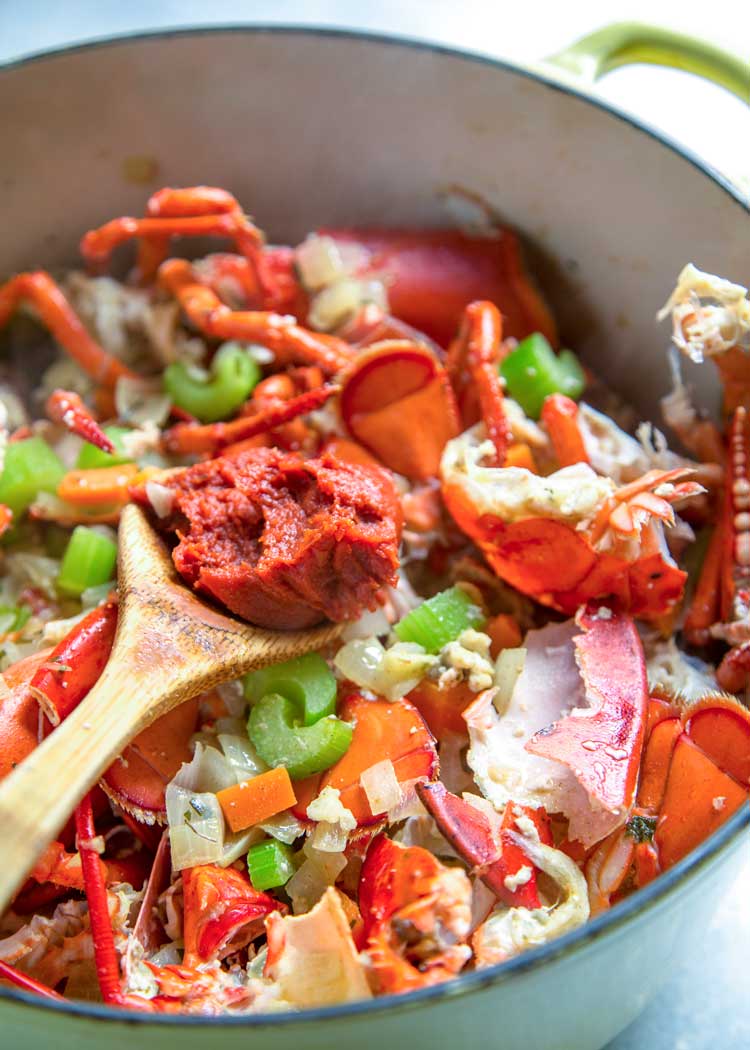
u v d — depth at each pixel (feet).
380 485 1.18
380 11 1.79
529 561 1.19
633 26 1.30
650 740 1.12
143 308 1.40
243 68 1.36
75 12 1.78
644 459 1.27
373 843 1.08
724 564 1.23
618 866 1.08
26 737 1.10
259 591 1.11
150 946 1.07
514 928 1.03
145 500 1.18
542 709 1.15
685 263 1.29
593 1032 1.03
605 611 1.18
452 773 1.15
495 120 1.35
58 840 1.10
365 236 1.43
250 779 1.09
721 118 1.61
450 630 1.19
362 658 1.16
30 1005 0.86
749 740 1.09
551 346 1.43
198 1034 0.85
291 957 1.00
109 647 1.12
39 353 1.44
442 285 1.41
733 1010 1.16
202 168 1.44
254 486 1.14
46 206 1.42
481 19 1.78
